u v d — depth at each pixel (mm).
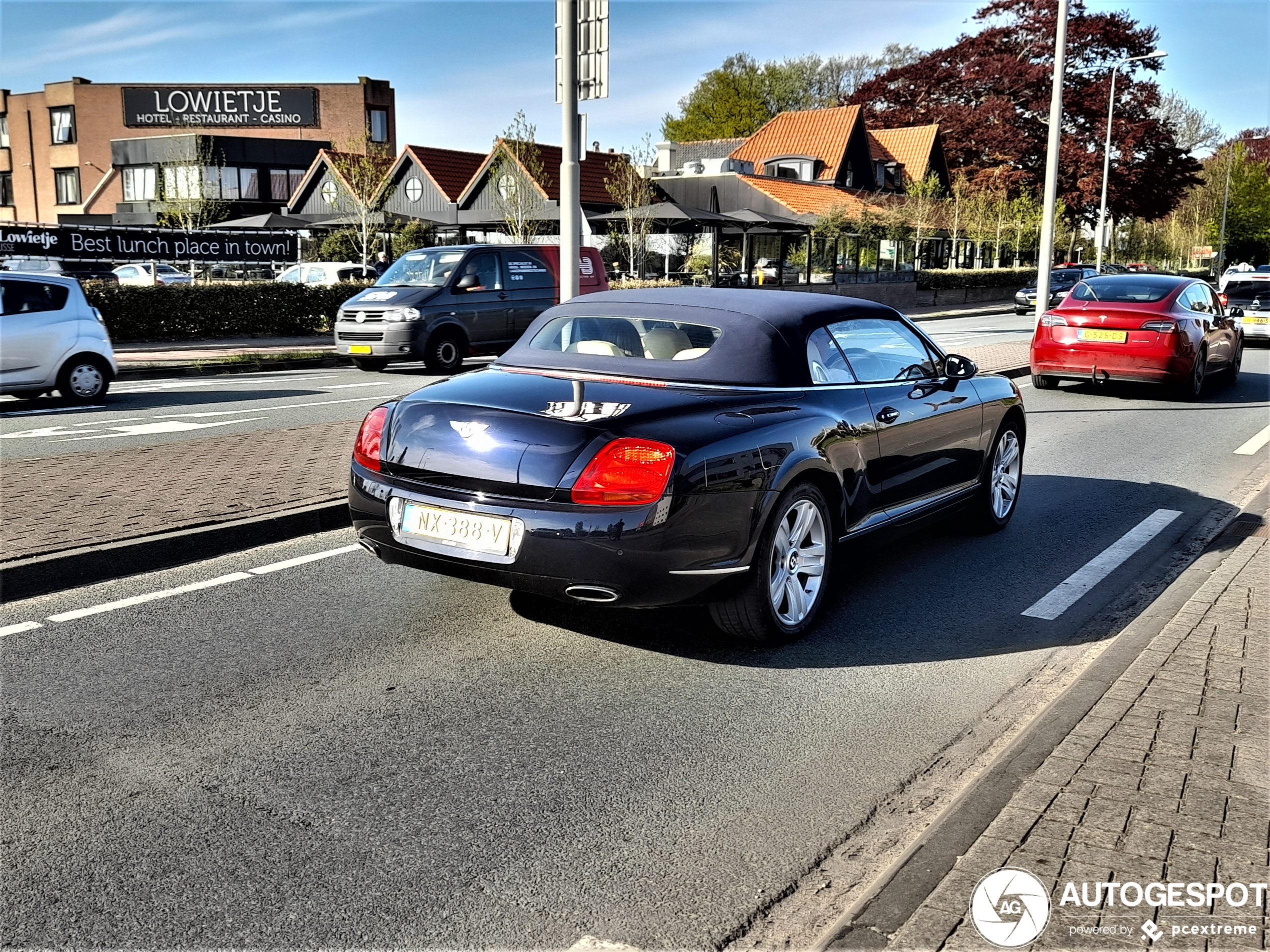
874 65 86812
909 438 5688
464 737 3889
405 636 4934
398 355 16375
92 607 5254
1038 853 2838
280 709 4098
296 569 5949
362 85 60625
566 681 4430
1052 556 6465
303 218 40312
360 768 3633
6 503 6703
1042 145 54938
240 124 60875
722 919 2822
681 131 85875
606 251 36156
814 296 5676
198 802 3387
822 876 3035
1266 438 10898
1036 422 11906
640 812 3367
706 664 4648
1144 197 54500
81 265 29703
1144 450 10219
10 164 64812
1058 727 3639
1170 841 2891
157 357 18250
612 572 4250
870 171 53125
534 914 2828
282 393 14031
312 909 2836
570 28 9977
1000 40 58281
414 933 2744
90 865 3025
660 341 5129
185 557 6059
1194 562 6148
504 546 4371
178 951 2660
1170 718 3689
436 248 17656
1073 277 37781
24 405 12734
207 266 31656
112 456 8508
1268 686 3984
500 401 4609
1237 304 22938
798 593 4930
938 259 52344
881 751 3828
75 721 3967
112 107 61250
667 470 4246
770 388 4930
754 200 43125
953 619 5289
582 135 10219
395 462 4680
